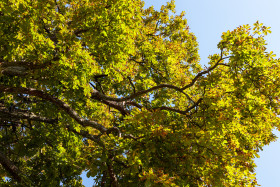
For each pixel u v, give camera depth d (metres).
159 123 5.52
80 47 5.82
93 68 6.35
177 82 10.58
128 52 7.30
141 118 5.35
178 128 6.52
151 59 10.02
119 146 5.66
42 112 8.96
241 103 6.90
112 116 11.15
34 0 5.69
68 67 6.00
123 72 8.20
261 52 6.44
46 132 9.17
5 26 5.60
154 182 4.61
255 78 6.57
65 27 5.81
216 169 5.41
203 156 5.48
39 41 5.80
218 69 7.54
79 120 7.05
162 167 5.43
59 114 8.43
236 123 7.25
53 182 8.22
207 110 6.37
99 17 6.35
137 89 10.63
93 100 9.21
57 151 8.77
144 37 10.14
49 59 6.04
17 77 7.27
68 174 8.34
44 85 6.98
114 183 6.20
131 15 6.87
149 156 5.36
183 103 10.28
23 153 8.62
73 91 7.29
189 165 5.41
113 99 8.05
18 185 6.99
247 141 7.66
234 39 6.72
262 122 7.29
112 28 6.51
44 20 5.96
